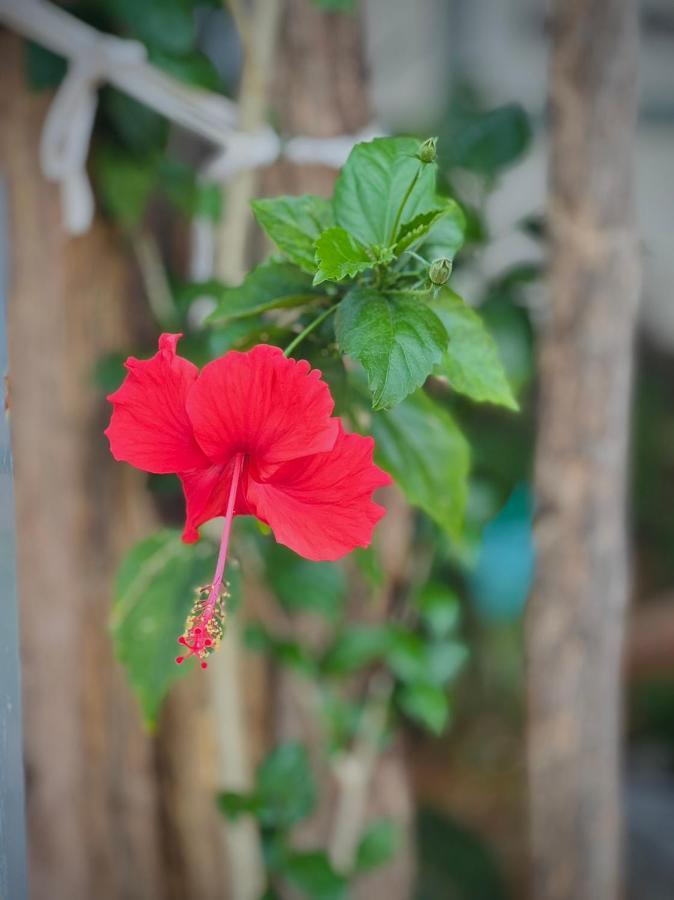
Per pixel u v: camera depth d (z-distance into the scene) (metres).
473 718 1.54
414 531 0.88
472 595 1.41
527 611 0.87
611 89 0.80
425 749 1.53
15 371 0.83
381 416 0.67
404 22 1.81
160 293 0.86
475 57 1.86
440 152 0.88
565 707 0.86
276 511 0.56
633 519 1.86
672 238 2.04
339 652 0.84
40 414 0.84
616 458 0.84
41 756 0.87
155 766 0.91
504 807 1.43
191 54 0.82
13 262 0.82
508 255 1.74
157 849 0.91
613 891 0.90
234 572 0.75
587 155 0.81
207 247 0.86
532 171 1.84
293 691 0.90
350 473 0.55
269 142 0.80
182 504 0.90
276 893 0.82
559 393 0.83
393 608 0.89
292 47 0.81
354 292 0.59
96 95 0.80
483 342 0.61
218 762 0.88
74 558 0.87
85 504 0.87
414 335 0.57
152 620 0.73
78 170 0.80
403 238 0.59
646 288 2.07
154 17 0.79
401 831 0.92
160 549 0.75
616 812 0.90
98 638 0.88
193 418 0.54
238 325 0.66
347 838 0.88
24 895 0.63
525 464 1.08
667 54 1.97
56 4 0.80
